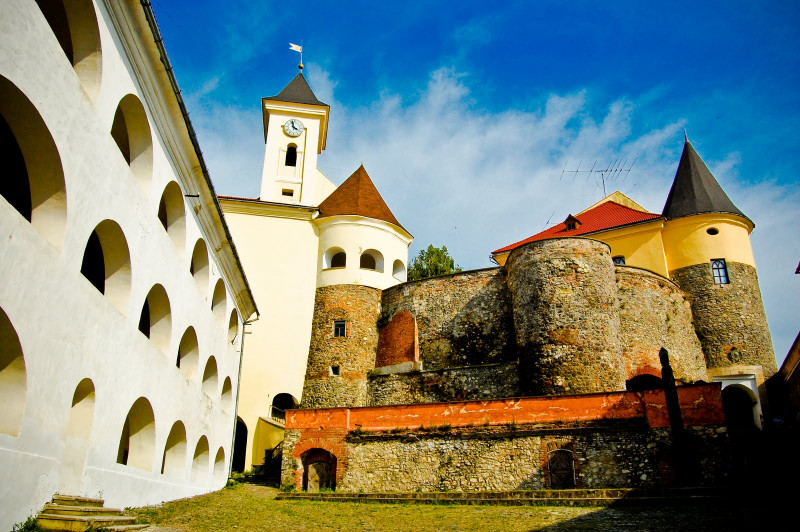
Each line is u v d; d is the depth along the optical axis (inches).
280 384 1115.3
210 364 774.5
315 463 818.2
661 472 683.4
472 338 1076.5
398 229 1294.3
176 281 598.2
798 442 821.2
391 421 799.7
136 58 465.7
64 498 383.2
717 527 469.1
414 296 1167.6
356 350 1139.9
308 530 509.4
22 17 320.2
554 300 933.8
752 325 1129.4
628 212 1332.4
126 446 631.2
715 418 689.6
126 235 466.9
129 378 486.9
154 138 523.2
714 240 1191.6
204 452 748.0
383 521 553.9
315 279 1228.5
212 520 515.5
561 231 1369.3
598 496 627.8
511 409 765.9
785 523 461.7
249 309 946.7
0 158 431.5
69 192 375.9
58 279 367.2
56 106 355.3
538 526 510.6
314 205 1412.4
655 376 1005.8
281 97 1501.0
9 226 317.1
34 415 346.6
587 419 736.3
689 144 1327.5
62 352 375.9
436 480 748.6
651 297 1073.5
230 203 1240.8
